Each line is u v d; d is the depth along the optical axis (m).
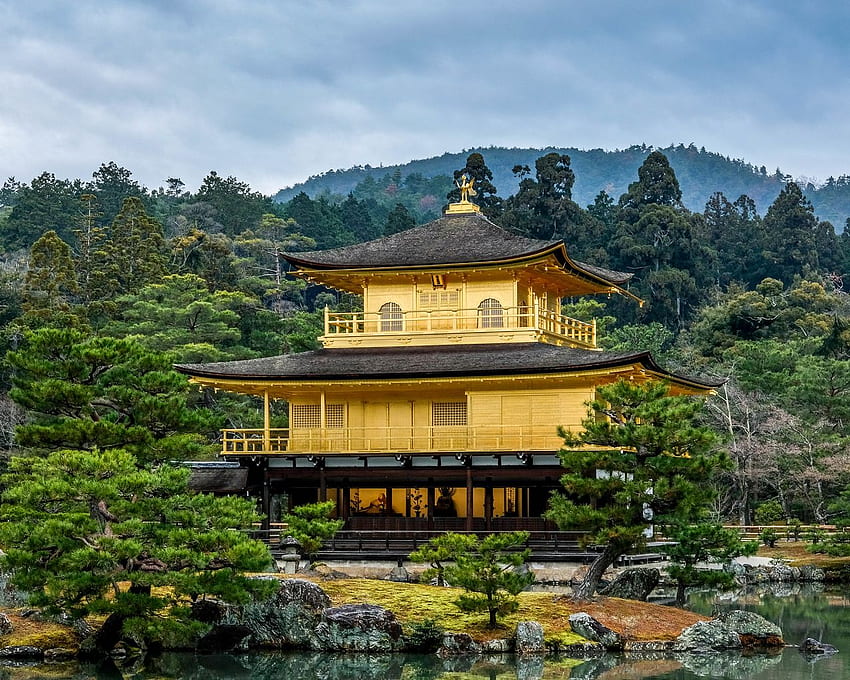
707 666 43.06
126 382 48.06
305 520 54.69
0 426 94.38
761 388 99.19
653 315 158.12
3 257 166.38
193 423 48.72
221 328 111.06
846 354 114.88
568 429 61.09
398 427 65.19
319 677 41.97
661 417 49.03
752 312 124.25
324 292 173.50
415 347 67.12
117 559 42.03
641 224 165.75
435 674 42.00
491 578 46.34
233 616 46.75
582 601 49.88
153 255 134.25
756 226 190.38
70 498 43.75
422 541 61.09
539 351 63.19
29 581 42.03
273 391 65.88
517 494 64.75
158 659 45.25
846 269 187.75
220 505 44.84
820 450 84.50
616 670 42.38
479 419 62.97
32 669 43.12
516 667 43.06
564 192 172.50
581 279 70.81
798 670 42.16
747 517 88.88
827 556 74.81
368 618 45.97
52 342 48.12
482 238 69.31
